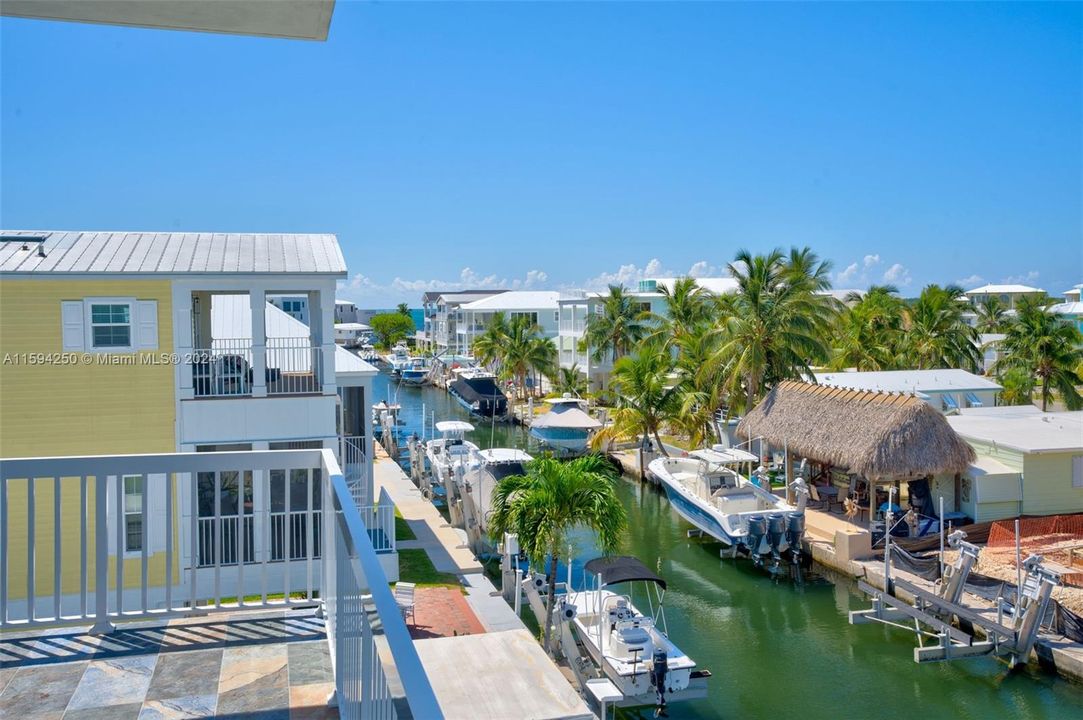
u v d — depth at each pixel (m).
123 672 5.04
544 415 41.66
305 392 17.73
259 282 17.34
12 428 16.50
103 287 16.77
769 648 18.56
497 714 6.64
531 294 82.12
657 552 25.92
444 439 36.44
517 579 18.61
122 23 4.46
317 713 4.53
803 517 23.20
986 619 17.52
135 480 16.36
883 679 16.81
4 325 16.42
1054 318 43.69
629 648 15.59
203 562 16.72
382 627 2.62
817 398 28.30
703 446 36.16
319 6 4.22
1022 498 23.84
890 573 21.27
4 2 4.09
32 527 5.51
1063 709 15.39
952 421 28.70
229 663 5.16
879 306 54.62
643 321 55.69
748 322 34.31
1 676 4.97
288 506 6.03
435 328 104.06
